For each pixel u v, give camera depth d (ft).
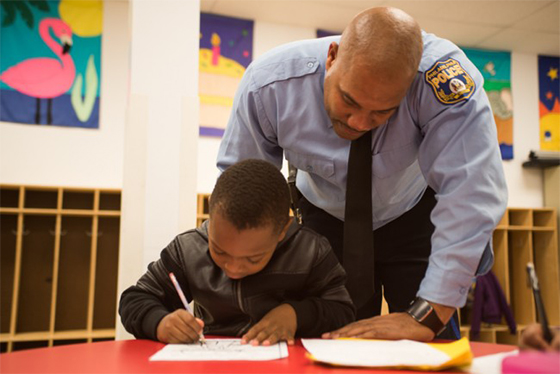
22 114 11.42
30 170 11.51
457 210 3.14
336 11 12.68
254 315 3.11
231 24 12.86
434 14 12.71
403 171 3.90
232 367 2.10
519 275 14.73
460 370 2.07
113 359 2.26
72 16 11.92
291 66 3.75
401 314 3.01
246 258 2.76
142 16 5.84
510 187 14.94
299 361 2.24
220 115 12.62
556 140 15.31
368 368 2.07
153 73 5.83
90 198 12.13
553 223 14.43
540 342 1.98
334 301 3.22
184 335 2.66
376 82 2.71
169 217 5.75
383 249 4.46
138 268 5.61
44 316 11.69
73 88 11.82
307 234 3.36
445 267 3.02
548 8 12.33
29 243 11.71
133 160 5.70
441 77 3.34
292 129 3.80
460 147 3.26
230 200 2.66
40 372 1.99
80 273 12.05
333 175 3.86
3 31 11.37
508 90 14.97
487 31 13.75
